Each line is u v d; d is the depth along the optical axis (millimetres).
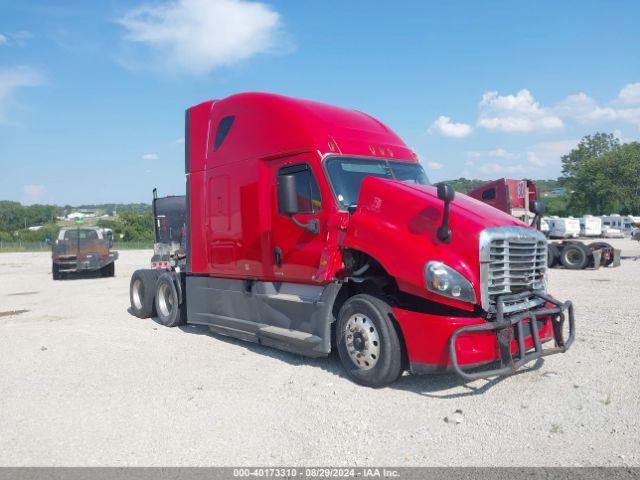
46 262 35094
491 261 5199
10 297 15031
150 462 4141
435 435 4512
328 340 6180
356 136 6965
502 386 5664
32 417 5137
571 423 4684
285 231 6852
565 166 116188
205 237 8453
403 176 6996
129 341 8383
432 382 5871
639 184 85625
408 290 5449
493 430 4582
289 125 6934
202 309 8641
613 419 4738
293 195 6242
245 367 6691
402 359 5633
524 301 5621
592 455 4094
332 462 4082
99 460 4188
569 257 19469
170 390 5836
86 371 6660
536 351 5402
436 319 5234
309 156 6594
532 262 5695
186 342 8273
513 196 17766
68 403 5504
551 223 56562
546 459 4051
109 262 21031
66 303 13133
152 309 10391
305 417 4969
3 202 112938
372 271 6031
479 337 5176
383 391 5633
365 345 5723
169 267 10625
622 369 6148
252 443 4445
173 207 11219
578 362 6473
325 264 6113
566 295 12109
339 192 6355
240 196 7637
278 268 6973
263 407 5258
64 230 20812
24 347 8039
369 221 5789
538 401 5203
